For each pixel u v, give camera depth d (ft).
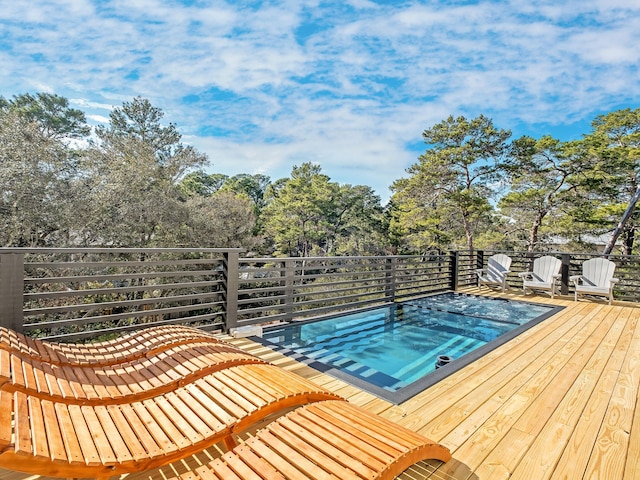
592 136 47.26
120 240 37.68
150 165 43.65
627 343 12.70
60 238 34.71
